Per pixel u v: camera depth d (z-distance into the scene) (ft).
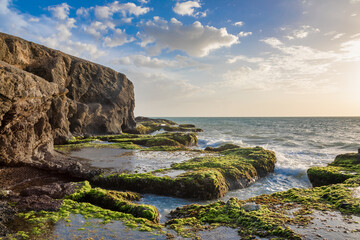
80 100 147.02
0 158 46.19
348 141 135.85
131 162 66.39
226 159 66.28
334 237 21.98
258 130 239.09
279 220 25.77
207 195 44.45
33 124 54.44
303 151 98.37
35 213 28.99
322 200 32.48
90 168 57.11
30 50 100.12
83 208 31.32
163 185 45.96
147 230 25.11
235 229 24.89
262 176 61.21
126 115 183.21
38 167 50.49
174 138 118.32
